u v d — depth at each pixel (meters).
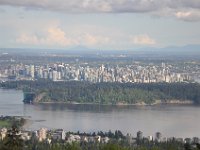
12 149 93.50
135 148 155.38
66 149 148.50
